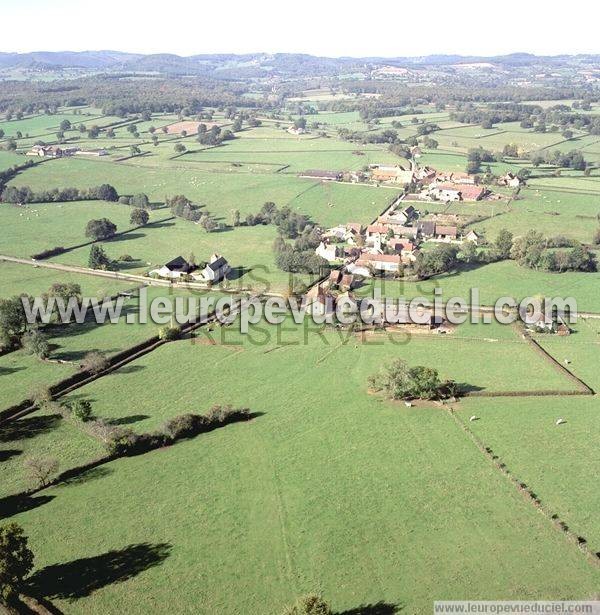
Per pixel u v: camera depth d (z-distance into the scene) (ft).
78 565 245.65
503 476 294.05
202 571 241.35
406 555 246.88
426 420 346.54
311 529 262.67
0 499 284.00
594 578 233.14
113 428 332.80
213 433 339.57
